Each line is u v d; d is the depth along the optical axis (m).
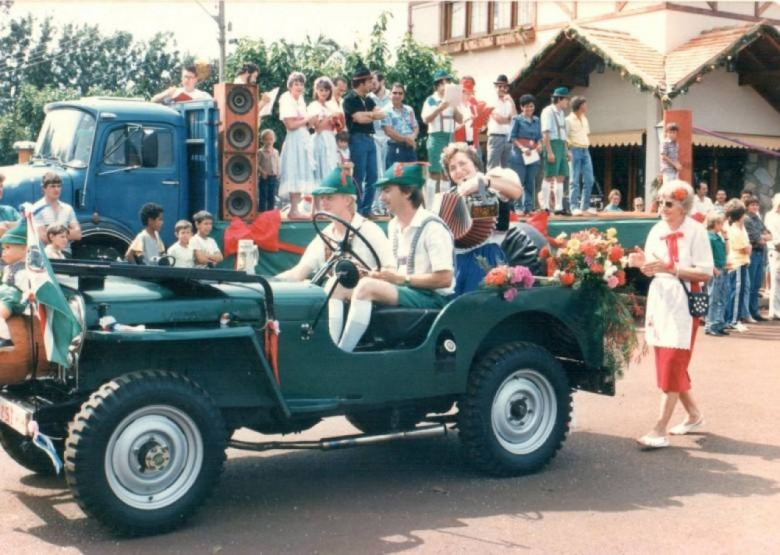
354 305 5.85
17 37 47.44
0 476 6.05
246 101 10.94
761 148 19.86
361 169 12.16
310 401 5.53
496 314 6.13
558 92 14.25
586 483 6.04
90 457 4.72
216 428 5.06
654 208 15.59
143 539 4.92
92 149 10.54
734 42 18.41
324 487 5.92
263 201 12.05
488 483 6.03
